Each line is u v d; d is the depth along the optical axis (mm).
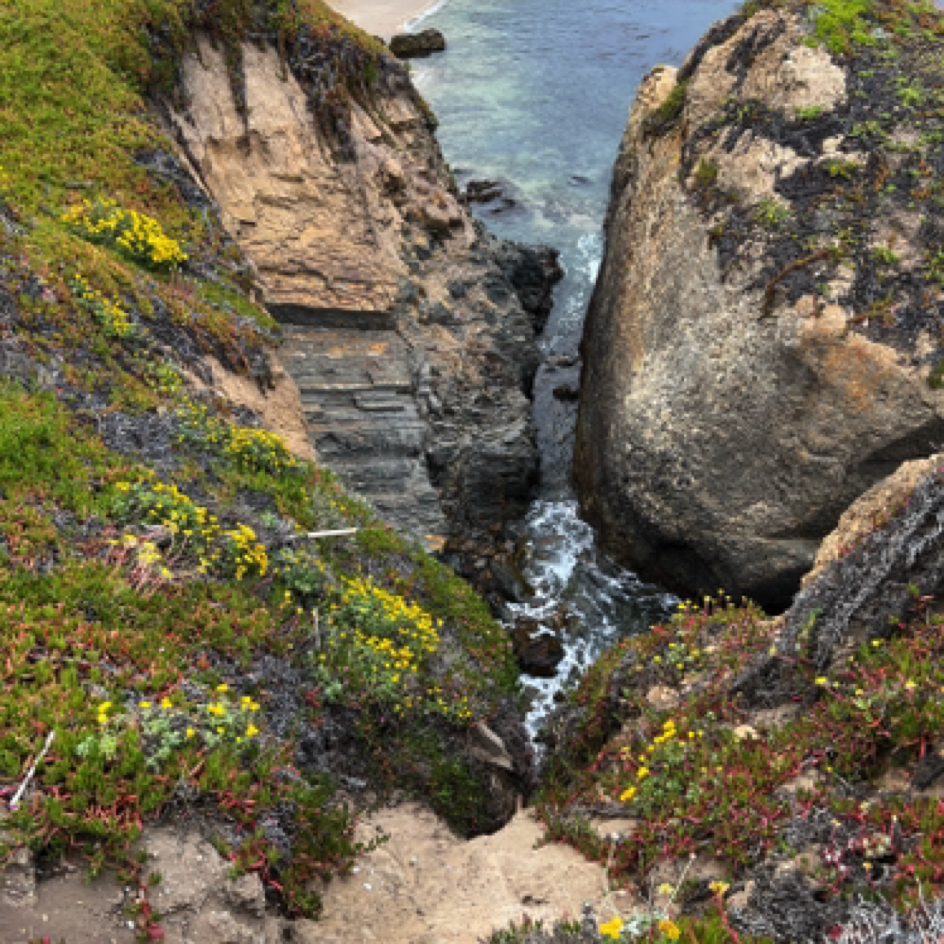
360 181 20312
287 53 20688
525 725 11992
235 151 18859
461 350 19797
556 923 5828
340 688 8445
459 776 9234
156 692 6875
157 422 10766
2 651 6617
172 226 15328
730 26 20062
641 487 16500
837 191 15516
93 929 5262
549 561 17578
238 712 7039
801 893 5477
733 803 6570
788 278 14742
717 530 15484
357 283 18828
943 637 7203
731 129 17531
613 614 16547
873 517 9711
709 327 15742
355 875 7039
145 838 5797
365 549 12109
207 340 13445
